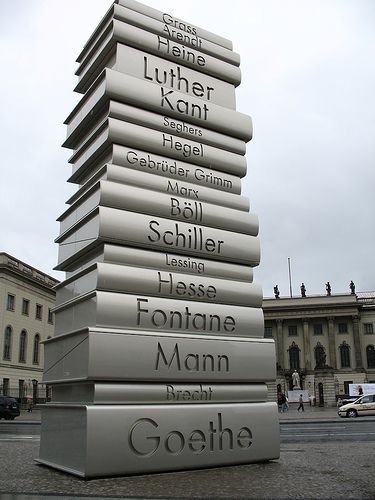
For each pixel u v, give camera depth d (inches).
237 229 409.1
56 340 372.8
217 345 370.9
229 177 421.7
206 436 352.2
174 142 394.0
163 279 358.9
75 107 424.8
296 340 3558.1
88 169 413.7
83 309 348.2
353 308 3467.0
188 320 364.5
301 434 720.3
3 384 1971.0
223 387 371.2
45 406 372.8
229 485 290.2
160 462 330.3
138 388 334.6
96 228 349.4
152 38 400.8
